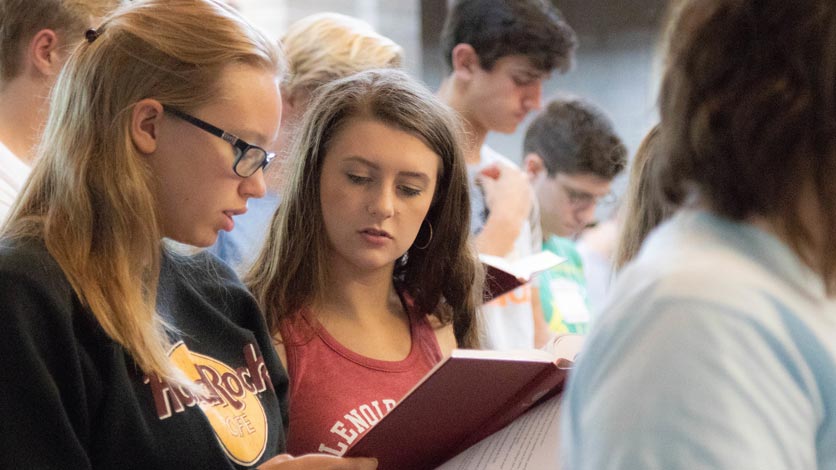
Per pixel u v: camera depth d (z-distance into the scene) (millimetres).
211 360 1698
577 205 3527
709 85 931
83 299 1464
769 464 839
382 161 2002
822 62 882
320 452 1949
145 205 1512
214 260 1846
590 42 5246
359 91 2066
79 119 1527
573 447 965
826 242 924
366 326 2115
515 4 3078
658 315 896
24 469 1358
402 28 5605
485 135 3201
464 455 1819
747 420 845
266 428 1728
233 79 1557
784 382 873
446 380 1593
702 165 940
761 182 912
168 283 1693
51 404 1381
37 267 1430
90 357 1468
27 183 1562
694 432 845
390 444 1717
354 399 2012
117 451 1465
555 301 3340
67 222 1492
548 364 1674
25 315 1393
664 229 997
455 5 3215
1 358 1370
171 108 1528
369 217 2004
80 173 1499
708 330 870
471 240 2258
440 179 2180
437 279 2238
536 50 3055
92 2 2244
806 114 887
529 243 3143
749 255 926
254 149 1576
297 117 2625
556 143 3512
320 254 2090
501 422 1810
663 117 997
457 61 3156
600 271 3998
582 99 3650
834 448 893
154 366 1502
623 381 896
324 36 2697
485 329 2361
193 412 1562
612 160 3512
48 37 2199
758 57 905
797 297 913
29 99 2236
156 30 1549
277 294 2076
